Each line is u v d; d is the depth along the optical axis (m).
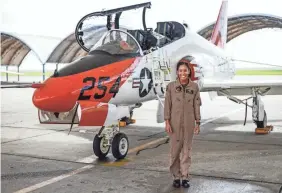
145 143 7.88
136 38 7.17
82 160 6.27
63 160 6.27
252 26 28.02
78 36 7.60
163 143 7.88
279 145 7.52
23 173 5.45
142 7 7.10
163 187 4.75
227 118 12.20
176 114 4.68
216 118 12.23
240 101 9.23
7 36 28.34
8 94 24.48
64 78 5.65
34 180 5.09
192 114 4.73
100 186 4.81
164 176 5.26
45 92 5.50
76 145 7.60
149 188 4.71
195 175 5.29
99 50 6.48
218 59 10.31
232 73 11.90
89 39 7.89
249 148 7.21
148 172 5.48
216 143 7.77
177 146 4.71
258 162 6.04
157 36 7.51
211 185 4.81
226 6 13.41
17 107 15.78
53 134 8.98
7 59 31.34
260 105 9.03
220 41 13.34
